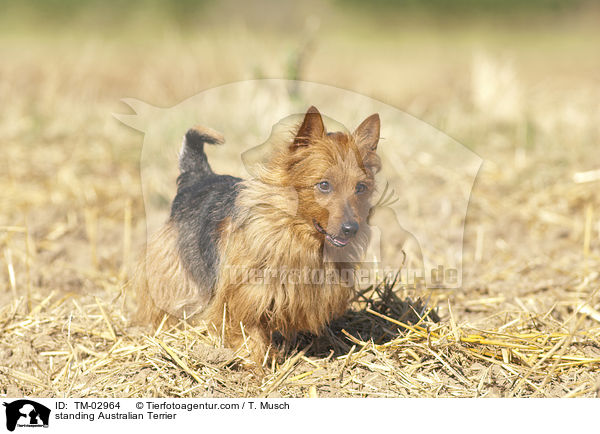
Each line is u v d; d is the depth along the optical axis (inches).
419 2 1899.6
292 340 338.3
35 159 631.8
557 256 470.0
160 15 1622.8
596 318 359.3
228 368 309.4
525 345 319.9
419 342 327.0
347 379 306.0
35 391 307.3
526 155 653.3
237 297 306.3
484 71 796.6
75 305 379.2
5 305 384.8
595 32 1809.8
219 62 941.8
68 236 491.2
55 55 1160.8
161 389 301.3
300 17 1706.4
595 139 701.3
